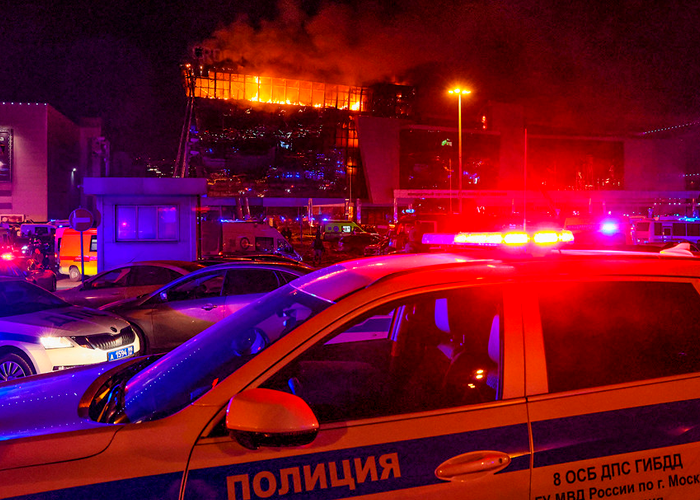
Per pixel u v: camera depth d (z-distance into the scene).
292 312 2.20
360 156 146.88
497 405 1.88
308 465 1.71
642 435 1.92
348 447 1.76
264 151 155.38
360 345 2.73
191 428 1.73
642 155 148.62
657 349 2.09
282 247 23.61
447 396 1.99
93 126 101.31
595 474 1.85
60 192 87.38
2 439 1.86
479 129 138.88
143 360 2.75
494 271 2.12
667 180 150.62
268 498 1.67
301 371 2.27
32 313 6.21
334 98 160.12
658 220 27.39
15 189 80.12
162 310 7.62
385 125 134.88
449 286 2.02
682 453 1.93
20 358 5.63
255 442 1.64
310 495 1.69
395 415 1.85
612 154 147.38
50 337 5.73
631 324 2.10
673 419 1.97
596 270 2.17
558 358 1.99
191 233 17.66
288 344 1.87
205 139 153.25
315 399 2.00
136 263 10.10
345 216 100.19
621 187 147.62
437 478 1.75
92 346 5.93
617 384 1.98
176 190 17.38
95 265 22.17
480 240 2.51
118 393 2.26
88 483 1.64
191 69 152.75
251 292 7.78
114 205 17.42
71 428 1.93
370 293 1.97
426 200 110.75
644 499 1.88
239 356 2.16
